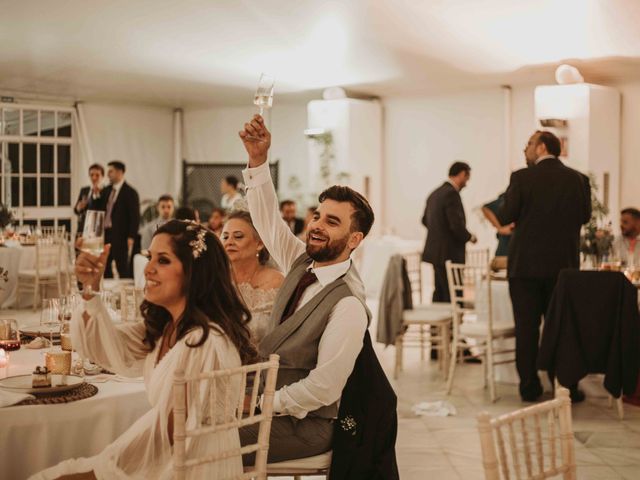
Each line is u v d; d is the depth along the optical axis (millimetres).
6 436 2670
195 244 2582
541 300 6094
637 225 7301
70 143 13977
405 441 5082
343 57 10578
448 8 8414
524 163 11977
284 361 3000
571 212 5965
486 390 6480
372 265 11961
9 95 13250
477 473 4453
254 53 10461
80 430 2787
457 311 6363
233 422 2525
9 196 13391
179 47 10211
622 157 11195
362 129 12891
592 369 5664
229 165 14656
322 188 12828
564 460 2387
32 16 8906
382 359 7781
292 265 3225
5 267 9547
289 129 14359
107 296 4230
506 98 12023
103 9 8695
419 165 13000
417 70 11133
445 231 7812
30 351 3670
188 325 2566
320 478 4348
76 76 11930
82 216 10617
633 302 5605
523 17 8609
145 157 14672
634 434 5266
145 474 2537
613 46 9414
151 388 2582
